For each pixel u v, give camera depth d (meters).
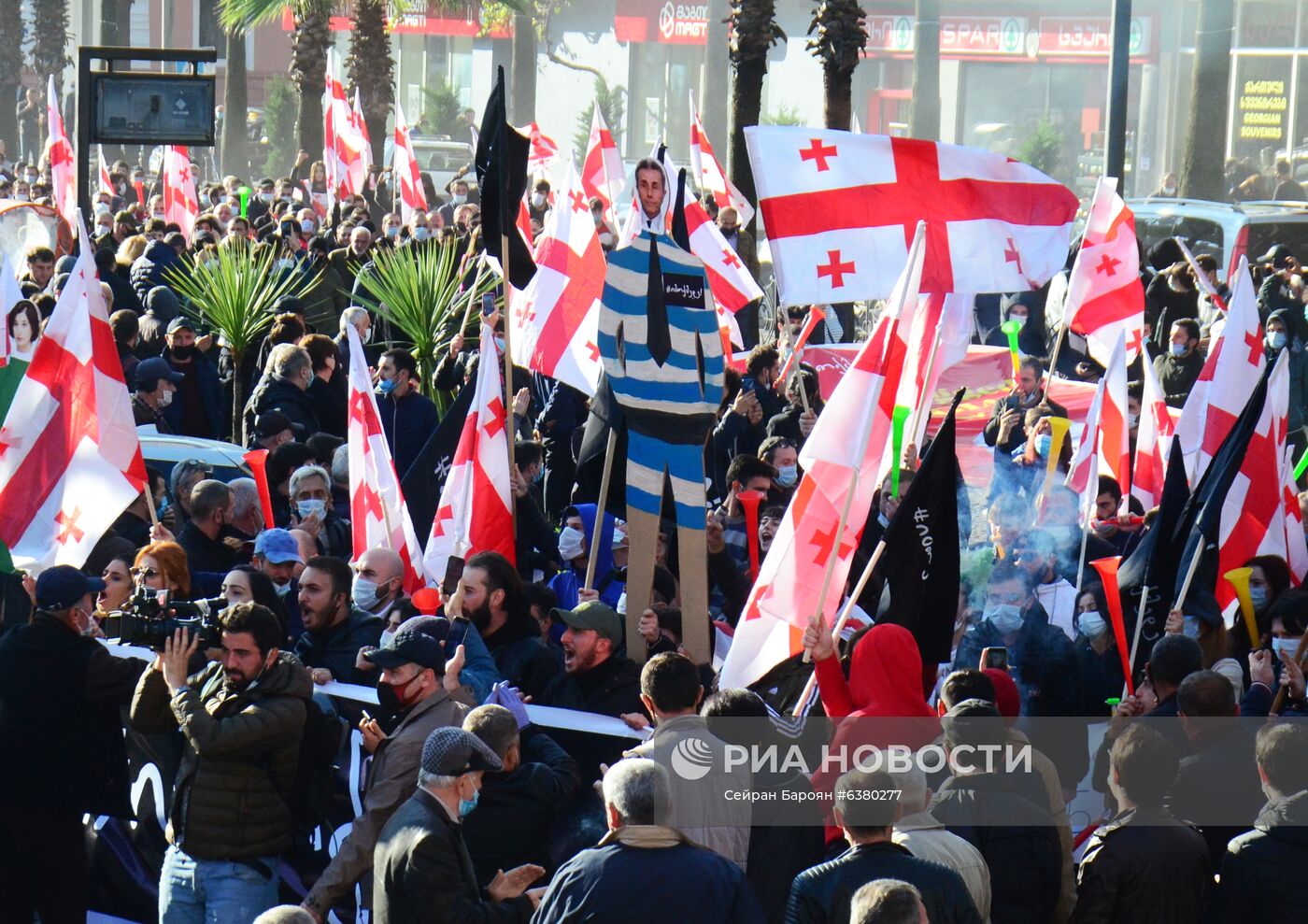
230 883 22.08
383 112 125.25
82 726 23.58
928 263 32.66
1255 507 31.09
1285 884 20.36
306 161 121.19
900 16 187.88
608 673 25.61
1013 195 32.75
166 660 22.22
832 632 25.05
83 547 27.83
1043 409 42.91
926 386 31.86
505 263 31.05
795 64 197.38
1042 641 29.44
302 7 122.88
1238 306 36.41
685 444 28.09
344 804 23.75
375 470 31.94
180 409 46.28
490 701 23.06
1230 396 36.53
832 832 21.09
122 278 58.09
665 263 28.16
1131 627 30.36
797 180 32.53
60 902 23.59
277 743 22.17
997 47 181.12
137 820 24.41
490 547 30.34
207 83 55.19
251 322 52.16
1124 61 75.69
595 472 30.62
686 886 18.28
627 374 28.05
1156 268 73.75
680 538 27.89
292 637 29.02
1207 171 118.50
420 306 54.41
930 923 18.30
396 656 22.06
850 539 26.00
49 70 176.75
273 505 36.16
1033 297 61.09
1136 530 36.25
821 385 50.94
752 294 43.88
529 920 20.50
